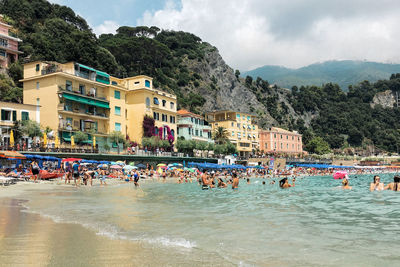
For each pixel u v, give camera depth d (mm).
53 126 56906
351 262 7766
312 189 33125
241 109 191250
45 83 58688
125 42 138000
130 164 60562
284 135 130500
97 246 8867
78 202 19375
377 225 12617
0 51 70375
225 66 199500
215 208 17672
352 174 97688
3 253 8023
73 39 95500
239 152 109125
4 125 50062
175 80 158500
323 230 11523
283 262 7742
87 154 54844
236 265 7453
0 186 29688
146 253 8266
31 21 97750
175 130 84438
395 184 28375
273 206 18750
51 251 8273
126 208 17109
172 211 16250
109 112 67625
